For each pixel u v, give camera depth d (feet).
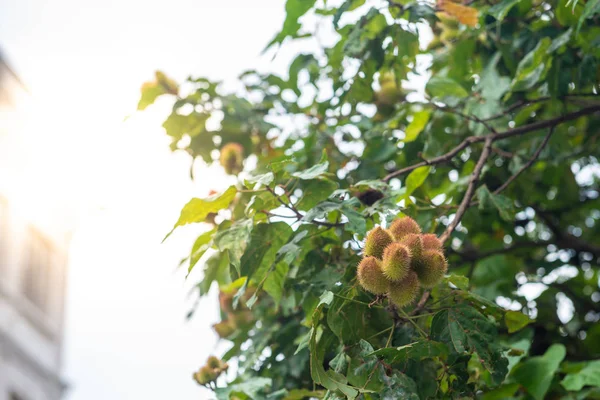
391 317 15.02
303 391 18.20
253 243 16.40
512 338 21.22
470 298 15.44
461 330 14.69
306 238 17.07
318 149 25.00
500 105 21.99
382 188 17.61
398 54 20.57
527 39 21.40
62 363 65.10
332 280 16.74
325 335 15.56
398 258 13.82
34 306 63.31
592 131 25.98
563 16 20.39
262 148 25.62
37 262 64.59
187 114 24.71
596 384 19.34
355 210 16.49
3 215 60.49
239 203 18.03
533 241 25.17
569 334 25.29
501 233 25.81
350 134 25.48
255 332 21.74
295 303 18.47
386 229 14.99
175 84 24.75
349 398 13.89
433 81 21.29
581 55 20.70
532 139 23.32
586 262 26.81
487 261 24.76
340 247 17.66
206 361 19.72
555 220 27.66
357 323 15.14
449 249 23.86
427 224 21.35
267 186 16.29
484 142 21.50
